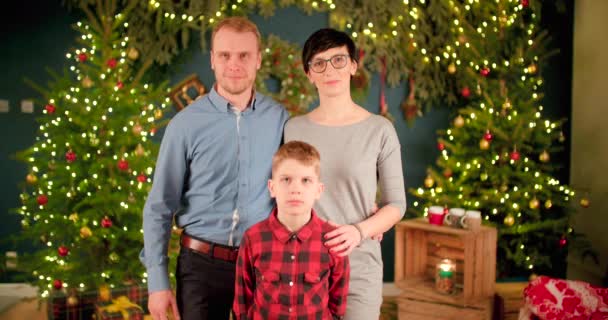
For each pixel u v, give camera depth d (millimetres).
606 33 4031
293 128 1914
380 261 1876
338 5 4195
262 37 4195
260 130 1902
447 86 4445
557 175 4539
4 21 4027
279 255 1648
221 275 1840
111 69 3445
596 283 4113
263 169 1900
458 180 3961
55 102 3348
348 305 1806
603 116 4074
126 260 3316
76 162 3326
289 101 4176
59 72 4070
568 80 4523
